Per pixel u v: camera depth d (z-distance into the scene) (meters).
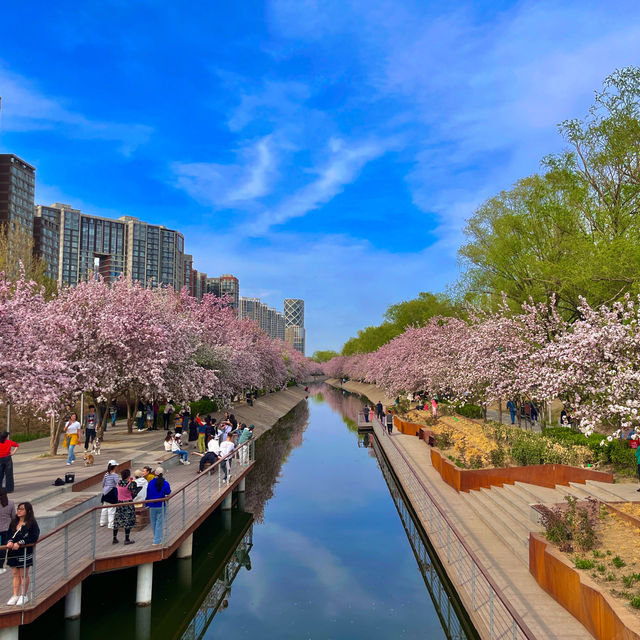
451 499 19.67
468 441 27.53
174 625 13.16
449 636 12.17
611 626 8.34
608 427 23.50
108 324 22.39
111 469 13.51
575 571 9.99
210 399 41.75
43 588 9.92
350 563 17.39
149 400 28.78
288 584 15.61
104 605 12.76
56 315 21.67
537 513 13.88
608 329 14.93
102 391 21.81
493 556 13.59
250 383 50.56
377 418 46.75
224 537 19.81
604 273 21.27
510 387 23.81
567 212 26.70
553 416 36.59
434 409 41.50
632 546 11.04
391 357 59.69
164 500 12.72
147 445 24.38
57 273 159.50
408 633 12.36
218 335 43.81
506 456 21.77
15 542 9.11
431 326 50.50
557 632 9.38
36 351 17.70
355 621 13.05
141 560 12.02
